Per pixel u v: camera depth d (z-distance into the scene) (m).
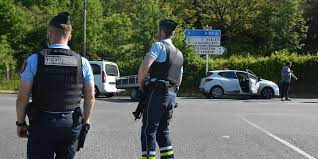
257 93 24.39
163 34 6.24
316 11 49.97
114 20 38.78
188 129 11.23
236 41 49.16
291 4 46.78
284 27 46.94
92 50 37.81
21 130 4.37
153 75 6.08
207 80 24.47
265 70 29.41
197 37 27.89
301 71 29.44
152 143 6.06
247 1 47.94
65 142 4.29
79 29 37.59
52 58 4.22
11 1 39.25
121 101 19.81
